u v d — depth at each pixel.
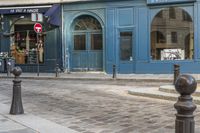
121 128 8.27
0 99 12.80
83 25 25.95
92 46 25.80
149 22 24.05
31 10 26.41
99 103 11.97
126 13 24.55
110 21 24.94
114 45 24.88
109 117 9.57
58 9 26.08
